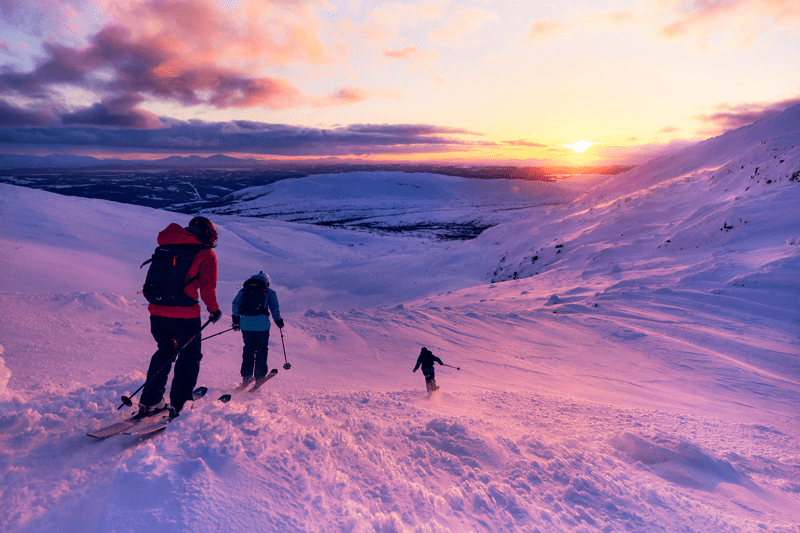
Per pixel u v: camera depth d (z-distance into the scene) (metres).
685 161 44.41
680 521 2.45
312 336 9.52
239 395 4.54
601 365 9.23
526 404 5.55
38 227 38.84
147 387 2.90
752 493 3.18
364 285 37.16
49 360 5.41
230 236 65.69
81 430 2.65
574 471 2.95
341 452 2.69
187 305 3.09
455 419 3.96
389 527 1.97
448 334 10.74
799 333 11.10
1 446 2.31
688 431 4.82
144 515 1.70
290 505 1.95
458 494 2.42
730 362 9.52
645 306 14.08
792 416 6.52
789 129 36.94
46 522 1.71
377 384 6.71
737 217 21.08
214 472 2.07
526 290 21.12
